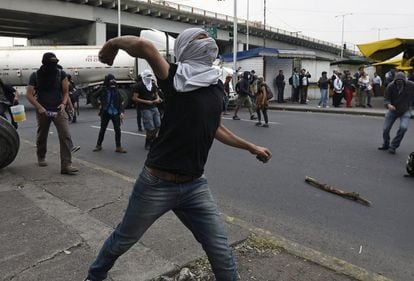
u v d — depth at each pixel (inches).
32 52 824.3
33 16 1429.6
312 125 559.8
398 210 220.7
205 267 144.9
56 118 260.2
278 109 837.2
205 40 98.7
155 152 101.8
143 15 1660.9
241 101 615.5
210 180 277.1
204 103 97.7
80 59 815.7
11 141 257.1
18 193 220.8
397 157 355.3
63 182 245.0
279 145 406.6
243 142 114.4
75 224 177.9
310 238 183.3
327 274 143.0
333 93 852.0
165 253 151.4
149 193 101.9
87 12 1489.9
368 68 1213.1
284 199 237.9
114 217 187.6
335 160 341.4
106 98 366.9
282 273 143.1
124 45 96.2
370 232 190.7
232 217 203.0
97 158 346.6
